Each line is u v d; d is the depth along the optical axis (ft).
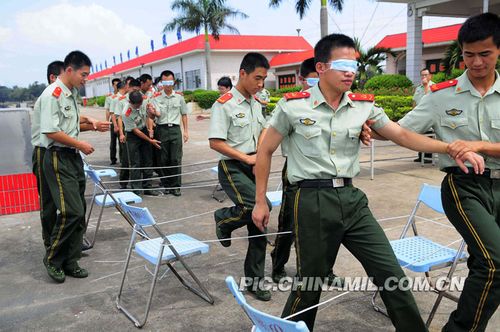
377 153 31.24
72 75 12.32
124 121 22.61
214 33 90.68
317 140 7.59
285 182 11.25
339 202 7.57
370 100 8.04
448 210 8.27
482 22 7.36
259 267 11.36
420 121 8.70
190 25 89.25
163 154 22.70
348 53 7.37
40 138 12.71
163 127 22.41
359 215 7.70
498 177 7.97
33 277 13.14
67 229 12.48
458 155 7.54
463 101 8.16
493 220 7.75
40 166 13.06
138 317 10.59
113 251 15.01
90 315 10.83
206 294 11.23
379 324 9.98
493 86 7.91
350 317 10.30
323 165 7.64
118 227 17.60
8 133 19.54
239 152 11.33
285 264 13.26
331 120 7.61
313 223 7.61
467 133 8.22
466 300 7.73
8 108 19.85
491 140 8.10
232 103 11.69
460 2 51.37
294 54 98.99
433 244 10.41
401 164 26.94
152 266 13.62
